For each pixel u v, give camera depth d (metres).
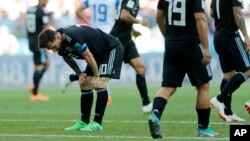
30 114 39.91
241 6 32.56
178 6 24.88
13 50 78.00
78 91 68.19
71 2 76.94
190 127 30.28
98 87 29.08
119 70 29.42
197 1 24.55
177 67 25.42
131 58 39.66
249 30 75.88
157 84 73.19
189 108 42.81
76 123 30.78
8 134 27.98
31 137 26.66
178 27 25.02
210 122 32.81
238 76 33.19
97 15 44.88
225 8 33.12
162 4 26.31
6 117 37.59
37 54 55.72
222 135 26.58
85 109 29.70
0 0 78.06
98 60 29.27
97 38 28.67
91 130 29.03
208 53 24.73
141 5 76.81
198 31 24.66
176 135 26.73
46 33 26.89
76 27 27.73
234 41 33.31
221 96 33.34
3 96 60.88
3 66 74.50
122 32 39.62
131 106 46.06
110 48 29.22
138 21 39.47
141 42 76.44
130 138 25.67
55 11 76.56
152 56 73.69
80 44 27.27
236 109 42.16
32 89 55.78
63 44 27.31
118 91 65.12
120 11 39.47
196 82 25.53
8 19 78.00
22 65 73.94
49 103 50.88
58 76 74.12
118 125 31.73
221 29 33.66
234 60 33.47
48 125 32.25
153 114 24.67
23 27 77.94
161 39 76.81
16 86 74.38
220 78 72.94
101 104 29.11
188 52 25.05
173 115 37.25
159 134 24.69
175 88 25.55
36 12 55.50
